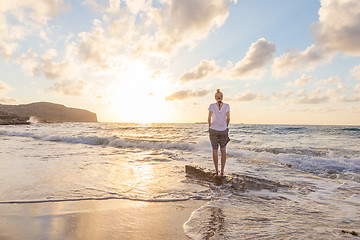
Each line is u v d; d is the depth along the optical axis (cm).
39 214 229
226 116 455
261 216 246
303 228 211
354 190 380
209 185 393
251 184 395
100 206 264
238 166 615
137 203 282
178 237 187
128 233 192
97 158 679
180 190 354
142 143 1120
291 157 762
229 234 194
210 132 454
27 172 445
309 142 1358
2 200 272
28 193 304
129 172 484
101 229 198
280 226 215
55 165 534
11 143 1105
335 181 456
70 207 256
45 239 172
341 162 686
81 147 1005
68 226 201
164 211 255
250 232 200
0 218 216
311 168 631
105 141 1216
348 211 267
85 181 386
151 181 411
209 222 224
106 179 408
